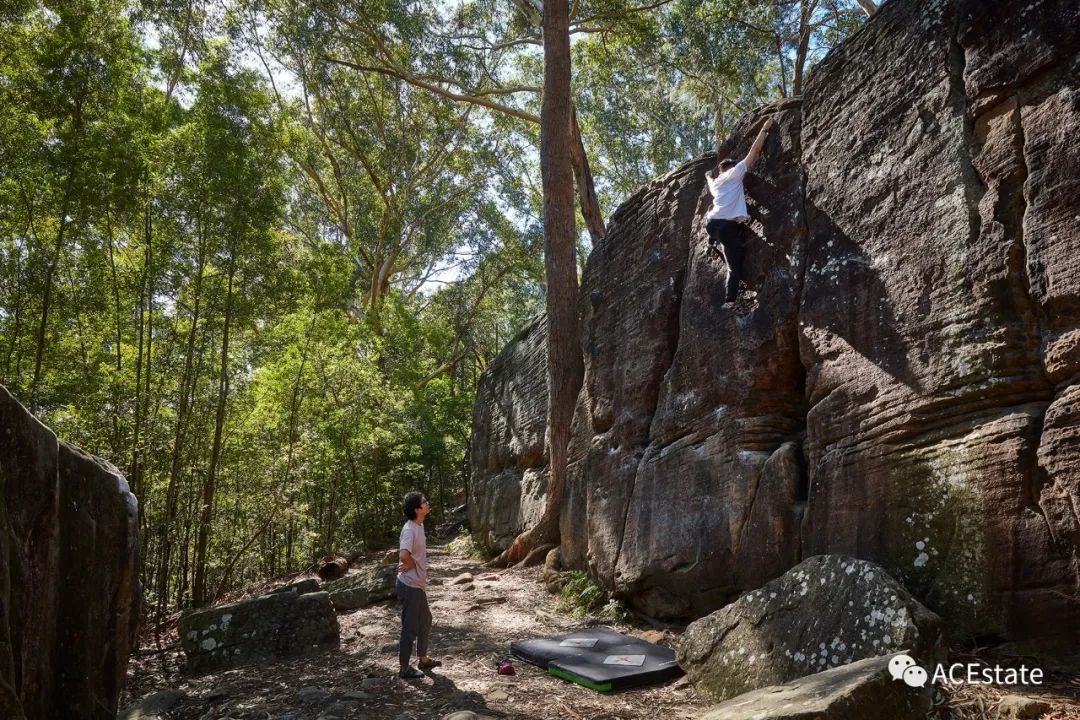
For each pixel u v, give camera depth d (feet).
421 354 91.15
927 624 14.08
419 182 92.38
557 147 40.34
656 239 30.01
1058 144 14.99
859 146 20.08
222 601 36.50
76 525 12.78
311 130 89.81
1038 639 14.06
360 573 33.55
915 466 16.97
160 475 32.89
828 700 11.91
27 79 28.71
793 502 20.58
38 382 28.22
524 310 117.50
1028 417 14.90
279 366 50.14
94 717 12.76
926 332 17.12
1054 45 15.26
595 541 30.58
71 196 29.09
